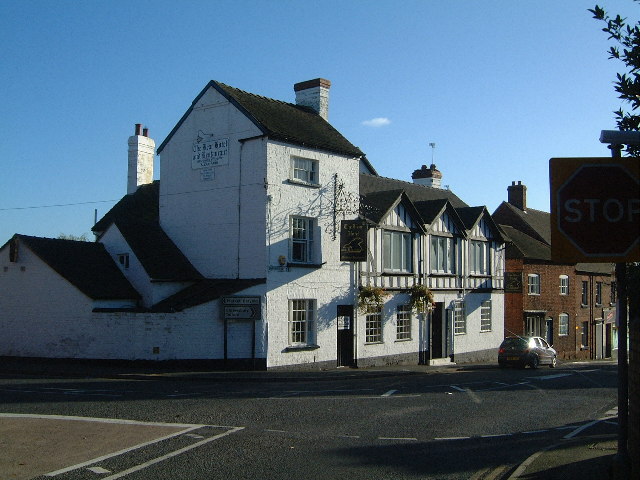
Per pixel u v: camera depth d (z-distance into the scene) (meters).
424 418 13.51
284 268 23.66
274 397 16.11
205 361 22.50
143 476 8.57
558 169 6.79
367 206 27.44
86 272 24.36
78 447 10.18
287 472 8.87
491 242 35.53
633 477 7.77
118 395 15.91
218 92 25.16
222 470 8.93
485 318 35.12
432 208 31.05
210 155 25.22
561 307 42.53
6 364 23.45
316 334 24.61
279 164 23.94
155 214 29.00
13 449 9.99
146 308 23.05
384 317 27.52
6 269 25.39
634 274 7.44
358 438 11.29
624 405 7.48
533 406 15.87
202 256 25.22
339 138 27.31
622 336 7.46
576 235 6.71
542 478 8.44
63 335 23.75
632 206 6.68
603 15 6.74
